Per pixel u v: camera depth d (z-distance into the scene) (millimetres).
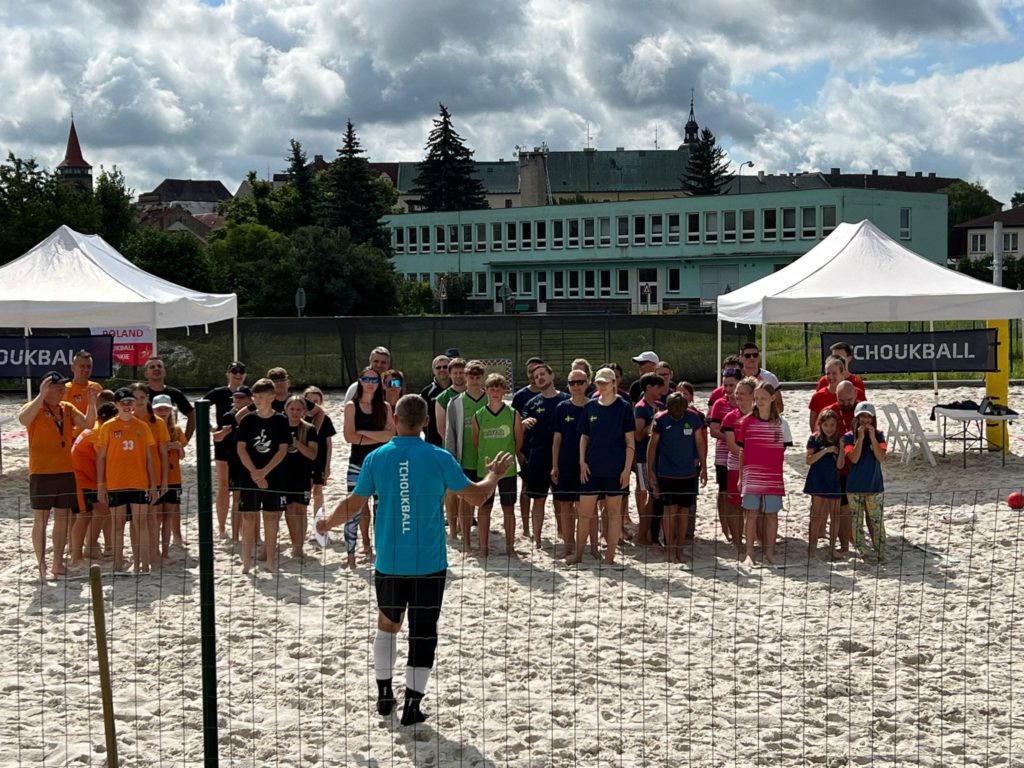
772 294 16141
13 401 25891
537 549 10969
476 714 6770
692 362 30969
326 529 6734
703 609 8906
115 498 9945
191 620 8664
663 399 11484
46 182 53938
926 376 28922
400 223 81250
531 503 11680
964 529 11672
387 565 6625
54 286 16578
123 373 27578
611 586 9625
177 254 52344
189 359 29312
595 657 7770
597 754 6223
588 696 7059
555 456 10594
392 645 6781
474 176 116312
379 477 6652
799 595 9305
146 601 9203
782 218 66000
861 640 8109
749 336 31062
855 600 9148
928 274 16625
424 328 30312
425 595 6637
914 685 7250
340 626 8484
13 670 7590
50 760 6152
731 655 7793
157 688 7230
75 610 8984
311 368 29578
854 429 10391
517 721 6664
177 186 179125
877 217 64938
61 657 7844
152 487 10094
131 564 10484
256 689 7215
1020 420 20953
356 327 29797
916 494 13680
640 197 109000
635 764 6098
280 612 8859
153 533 10227
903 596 9266
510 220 76750
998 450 16734
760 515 10672
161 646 8047
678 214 69938
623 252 72250
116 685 7289
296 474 10453
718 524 12164
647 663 7645
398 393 10445
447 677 7383
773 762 6113
